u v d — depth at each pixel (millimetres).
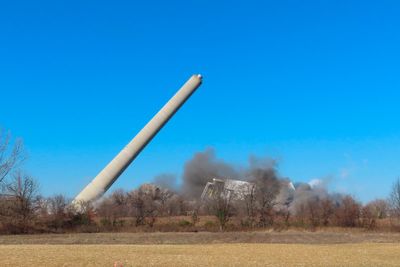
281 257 42594
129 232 77562
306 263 38688
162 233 74812
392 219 98438
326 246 55406
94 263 35438
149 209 98000
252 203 98750
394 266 37719
